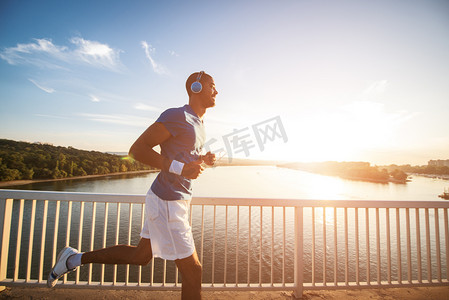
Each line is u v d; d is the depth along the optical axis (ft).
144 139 3.75
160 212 3.84
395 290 7.30
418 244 7.32
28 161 271.08
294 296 6.99
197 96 4.37
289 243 143.54
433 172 497.46
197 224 182.70
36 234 129.29
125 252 4.38
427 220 7.39
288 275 112.57
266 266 120.57
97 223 159.33
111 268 110.63
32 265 99.14
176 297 6.71
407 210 7.38
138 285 6.86
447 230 7.34
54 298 6.50
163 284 6.92
